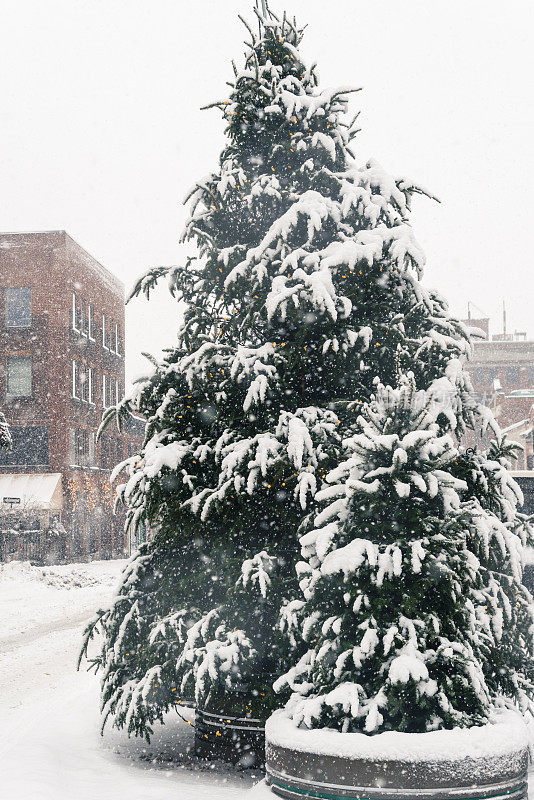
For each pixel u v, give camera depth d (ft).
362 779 19.85
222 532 28.58
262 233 32.76
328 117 32.60
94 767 27.12
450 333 30.86
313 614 23.70
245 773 27.48
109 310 197.57
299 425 26.50
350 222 31.42
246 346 32.40
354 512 23.58
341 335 29.12
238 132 33.24
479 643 23.47
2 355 167.84
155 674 27.68
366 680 22.89
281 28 33.45
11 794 21.81
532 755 26.71
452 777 19.61
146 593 30.63
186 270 32.42
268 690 26.78
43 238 169.37
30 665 50.90
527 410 219.61
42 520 159.22
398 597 22.84
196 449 29.25
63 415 165.37
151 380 30.17
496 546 26.05
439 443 23.48
